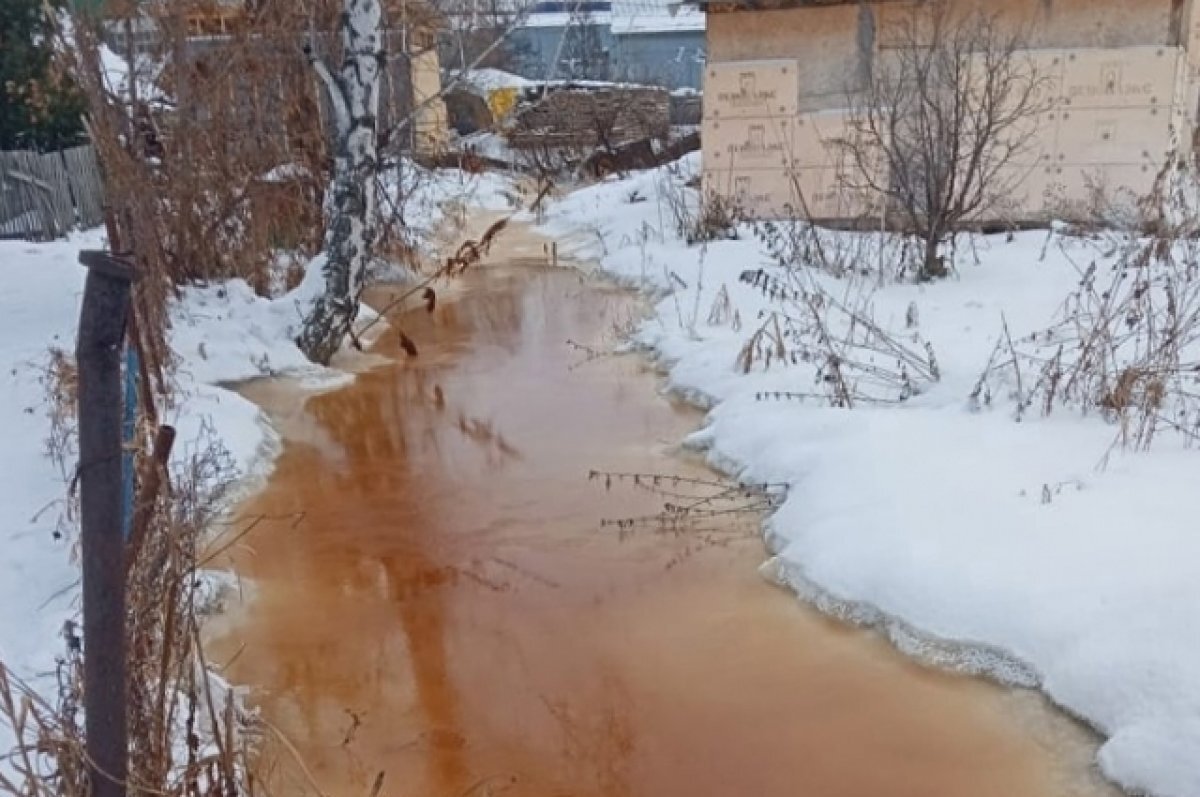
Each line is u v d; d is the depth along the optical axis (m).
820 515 4.81
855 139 10.74
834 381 6.07
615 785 3.23
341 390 7.77
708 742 3.43
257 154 10.12
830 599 4.27
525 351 8.74
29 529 4.64
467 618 4.30
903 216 10.55
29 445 5.64
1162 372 5.31
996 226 11.02
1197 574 3.63
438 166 19.20
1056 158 10.79
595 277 11.90
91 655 1.73
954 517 4.43
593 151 22.22
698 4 11.93
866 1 11.29
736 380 6.93
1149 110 10.45
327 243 8.72
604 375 7.89
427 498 5.61
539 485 5.73
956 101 9.26
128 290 1.67
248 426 6.42
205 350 7.83
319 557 4.90
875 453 5.17
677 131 23.59
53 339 7.76
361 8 8.37
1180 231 7.98
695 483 5.64
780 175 12.09
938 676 3.73
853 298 8.52
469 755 3.40
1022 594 3.86
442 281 11.95
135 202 7.05
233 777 2.55
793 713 3.56
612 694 3.73
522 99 23.89
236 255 9.82
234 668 3.94
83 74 7.87
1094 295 6.73
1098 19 10.45
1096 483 4.56
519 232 16.06
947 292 8.61
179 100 9.17
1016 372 5.84
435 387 7.78
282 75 10.23
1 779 2.31
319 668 3.94
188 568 2.85
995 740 3.37
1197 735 3.03
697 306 8.86
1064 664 3.53
